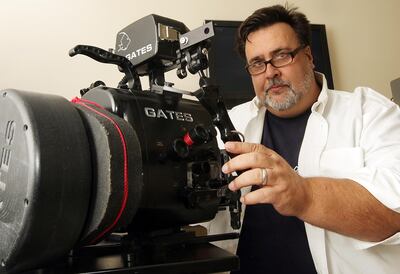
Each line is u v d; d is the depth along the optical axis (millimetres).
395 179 720
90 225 444
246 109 1308
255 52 1119
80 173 425
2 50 1387
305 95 1120
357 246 799
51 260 437
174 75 1552
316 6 1915
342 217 670
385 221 710
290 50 1092
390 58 2014
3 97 458
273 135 1198
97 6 1523
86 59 1484
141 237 578
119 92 559
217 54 1621
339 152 996
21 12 1424
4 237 412
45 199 386
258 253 1039
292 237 1014
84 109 491
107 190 422
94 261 493
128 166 441
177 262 475
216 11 1694
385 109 1045
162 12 1609
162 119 572
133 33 697
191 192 555
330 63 1841
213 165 602
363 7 2006
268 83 1114
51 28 1454
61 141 415
